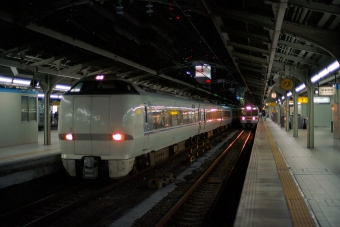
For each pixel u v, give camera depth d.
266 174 9.91
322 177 9.42
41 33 8.63
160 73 16.42
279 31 7.42
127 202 8.48
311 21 9.32
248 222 5.55
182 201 8.22
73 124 9.80
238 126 45.94
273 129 32.88
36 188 10.50
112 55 11.61
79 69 13.20
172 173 12.28
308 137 16.75
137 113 9.98
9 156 11.74
